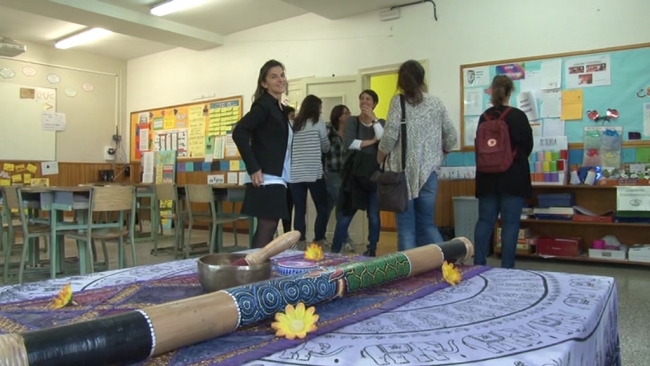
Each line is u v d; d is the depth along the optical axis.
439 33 5.27
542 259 4.45
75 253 5.05
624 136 4.29
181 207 5.34
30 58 7.70
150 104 8.49
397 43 5.58
